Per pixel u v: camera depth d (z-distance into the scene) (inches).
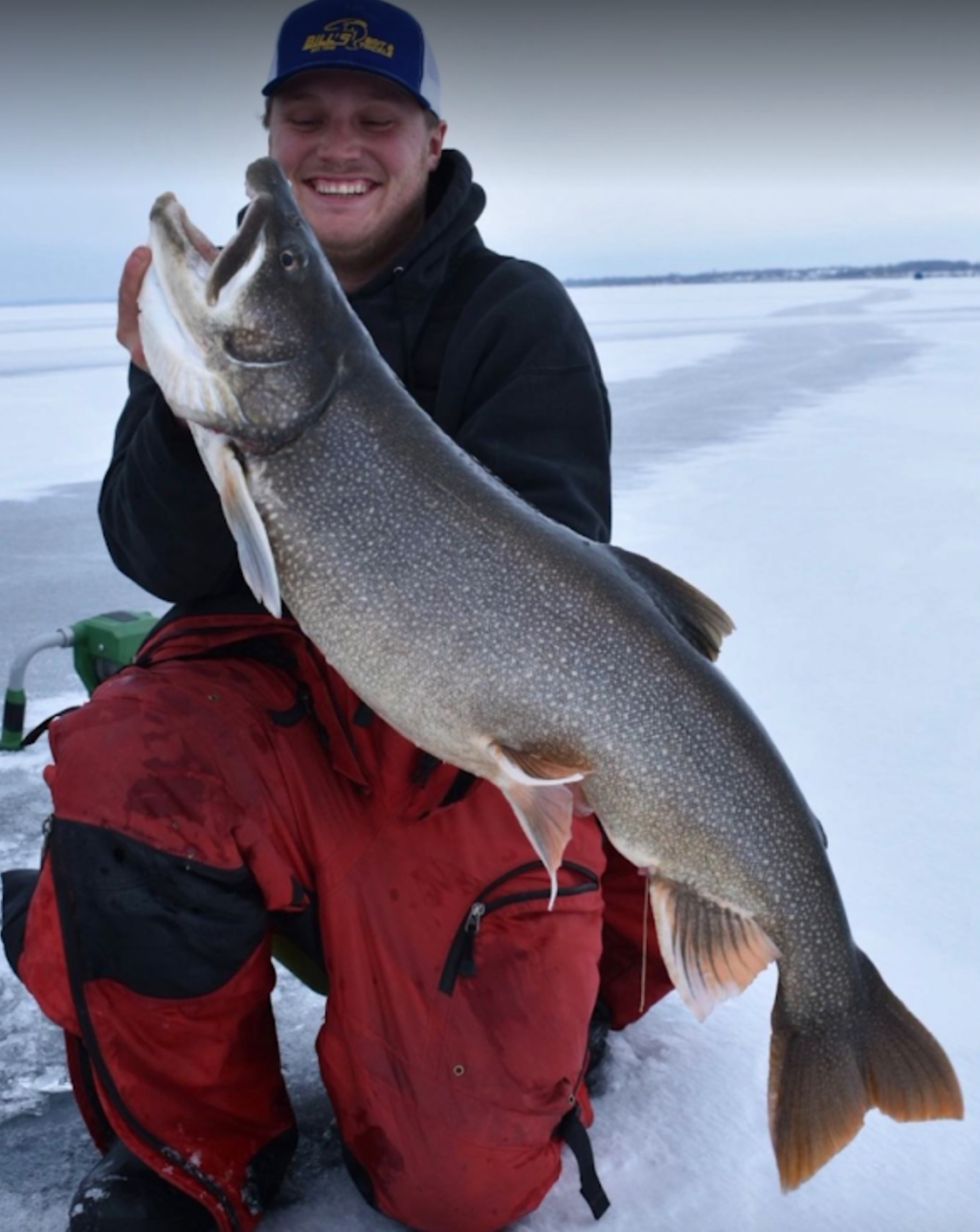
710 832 88.3
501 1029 85.3
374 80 107.4
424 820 88.5
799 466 380.2
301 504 86.7
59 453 454.6
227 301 84.6
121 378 785.6
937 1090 87.3
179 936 83.0
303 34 108.0
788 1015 91.0
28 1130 96.3
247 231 85.4
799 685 185.0
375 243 112.6
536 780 83.5
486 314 101.5
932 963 113.3
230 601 96.7
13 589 247.9
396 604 85.6
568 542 88.0
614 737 86.0
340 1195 90.7
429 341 105.0
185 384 84.7
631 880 104.8
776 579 244.4
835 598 230.1
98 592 245.8
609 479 103.3
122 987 82.5
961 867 130.4
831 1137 87.8
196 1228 85.1
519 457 96.8
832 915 90.2
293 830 88.3
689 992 90.0
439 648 85.3
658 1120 97.7
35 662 202.4
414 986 86.1
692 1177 91.4
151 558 92.7
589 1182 86.8
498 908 87.4
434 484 85.6
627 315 1617.9
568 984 87.6
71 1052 86.7
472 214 106.6
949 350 848.9
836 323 1261.1
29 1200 88.5
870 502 321.4
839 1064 89.5
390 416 87.0
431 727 86.7
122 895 81.8
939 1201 88.3
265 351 85.2
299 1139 96.7
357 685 87.8
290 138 110.8
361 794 89.9
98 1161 91.4
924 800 146.3
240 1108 87.2
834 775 153.2
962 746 161.9
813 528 289.4
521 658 84.9
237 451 86.7
